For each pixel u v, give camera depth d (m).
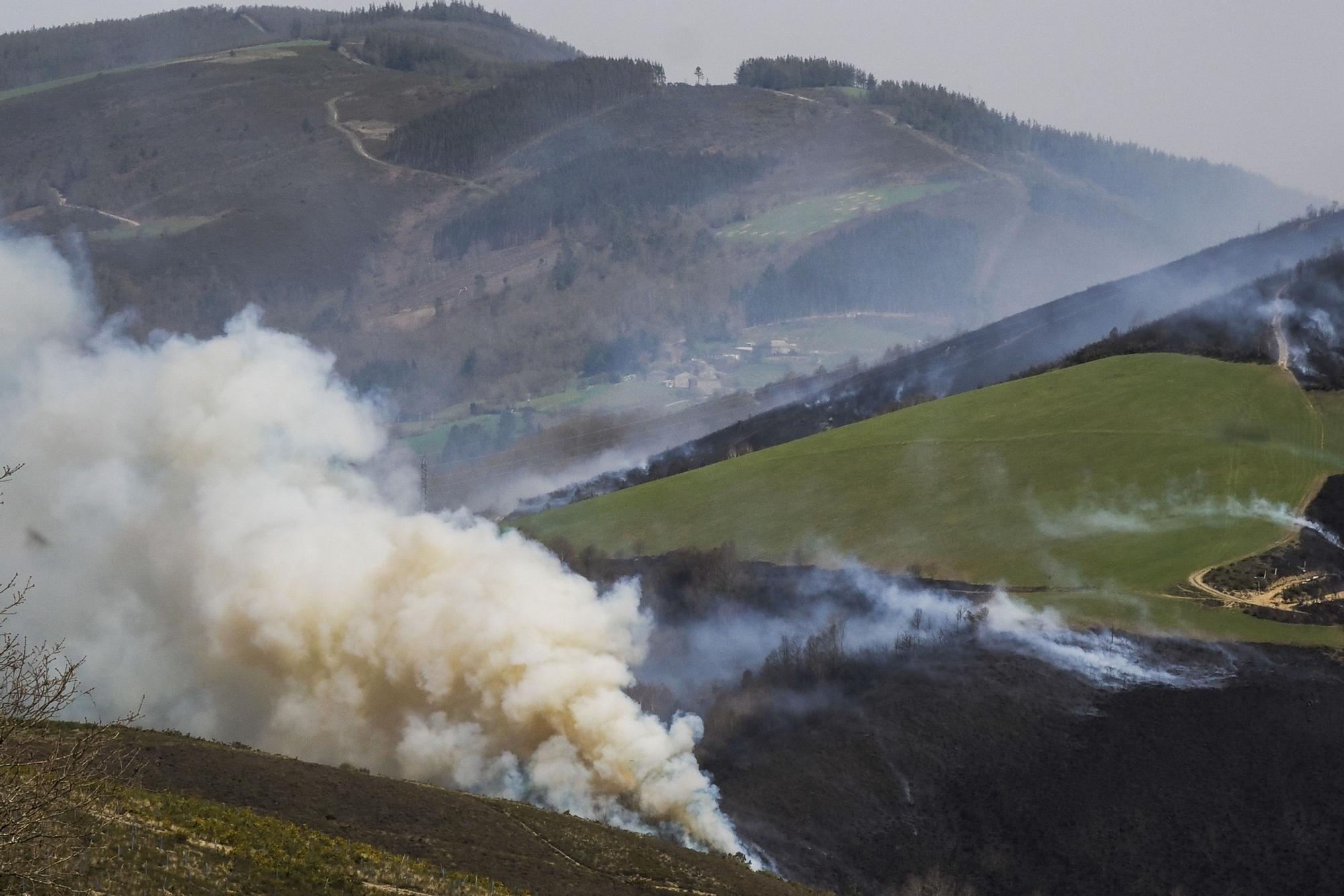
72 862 49.88
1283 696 115.25
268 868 55.97
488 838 70.44
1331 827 100.12
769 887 76.56
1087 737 113.94
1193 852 99.94
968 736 115.75
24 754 46.00
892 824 106.69
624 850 74.88
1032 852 102.19
